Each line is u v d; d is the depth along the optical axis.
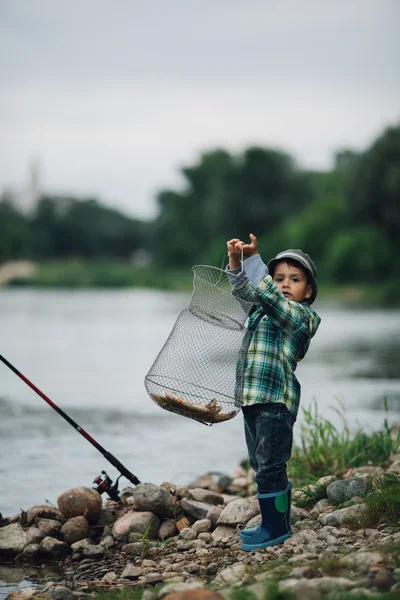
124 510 5.89
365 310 33.22
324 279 46.22
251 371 4.59
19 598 4.46
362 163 49.75
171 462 8.07
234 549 4.86
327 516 5.03
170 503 5.68
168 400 4.72
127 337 22.27
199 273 4.88
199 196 83.50
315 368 15.21
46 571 5.14
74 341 21.03
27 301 43.59
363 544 4.43
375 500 4.98
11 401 11.73
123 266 84.75
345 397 11.80
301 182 73.62
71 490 5.83
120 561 5.16
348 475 6.17
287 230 54.56
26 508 6.47
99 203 116.25
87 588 4.54
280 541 4.67
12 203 111.44
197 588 3.68
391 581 3.64
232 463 8.04
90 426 9.90
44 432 9.52
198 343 4.76
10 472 7.59
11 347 19.42
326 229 51.47
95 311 34.22
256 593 3.61
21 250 97.31
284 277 4.77
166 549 5.19
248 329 4.72
